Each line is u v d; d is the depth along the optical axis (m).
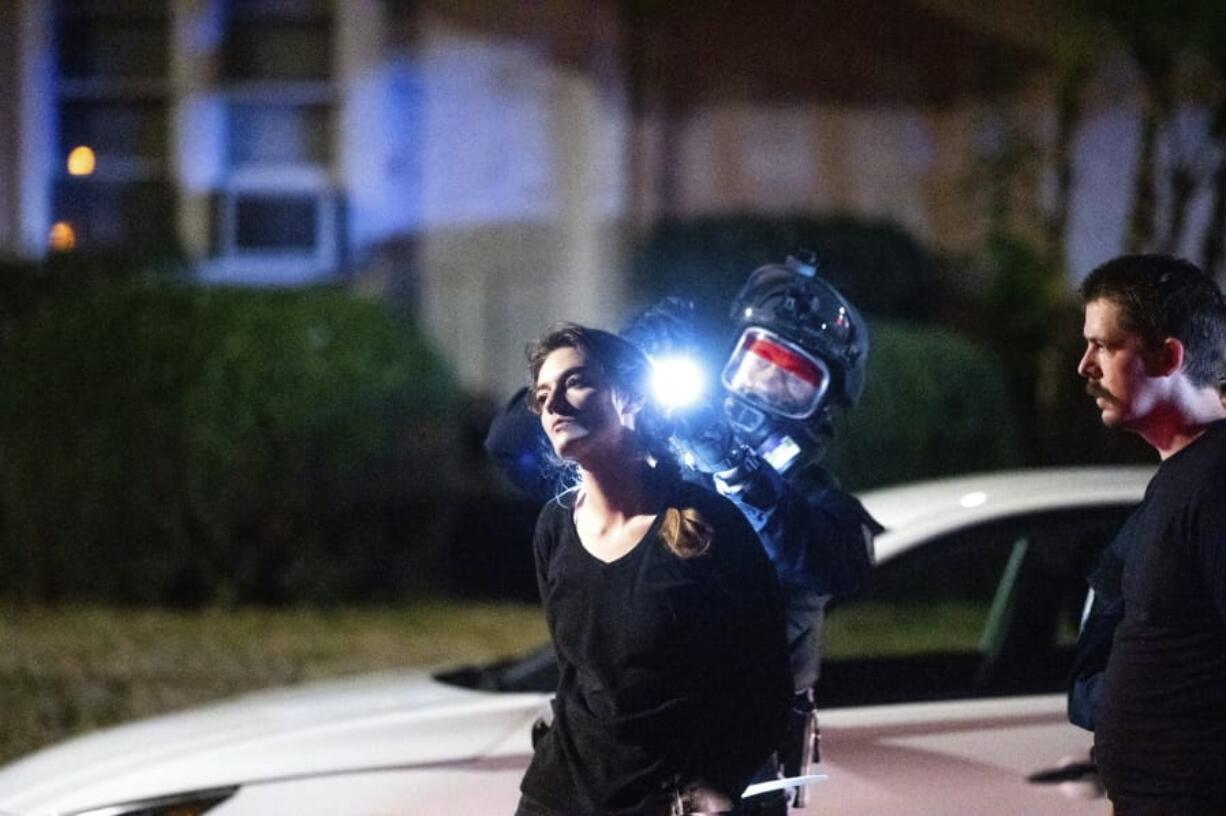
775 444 5.58
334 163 18.80
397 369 14.91
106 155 18.94
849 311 5.70
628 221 18.56
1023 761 6.99
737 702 5.04
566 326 5.19
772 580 5.11
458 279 18.67
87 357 14.63
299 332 14.72
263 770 7.01
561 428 5.10
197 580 14.82
